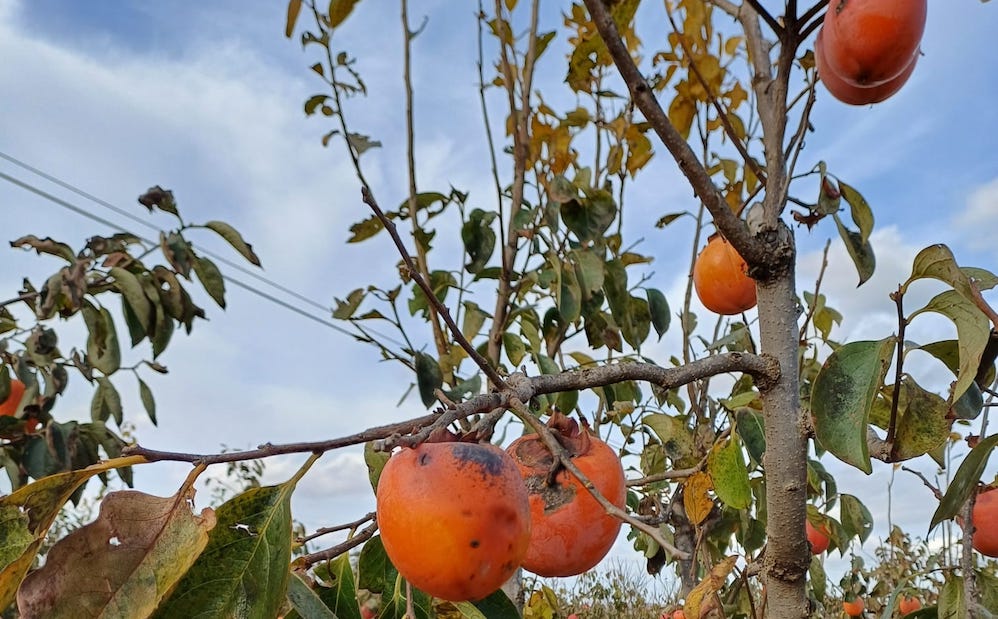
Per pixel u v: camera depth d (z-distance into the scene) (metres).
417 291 3.54
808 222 1.95
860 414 1.50
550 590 3.84
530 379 1.29
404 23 3.43
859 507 3.43
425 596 1.54
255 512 1.24
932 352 1.65
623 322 3.39
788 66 1.65
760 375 1.60
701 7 3.56
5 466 3.24
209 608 1.19
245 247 3.29
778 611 1.64
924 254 1.42
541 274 3.23
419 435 1.11
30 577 1.09
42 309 3.03
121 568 1.12
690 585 3.18
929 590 4.98
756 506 3.20
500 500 1.10
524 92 3.49
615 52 1.33
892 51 1.59
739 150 1.75
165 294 3.23
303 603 1.34
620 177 3.73
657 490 3.12
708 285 2.49
